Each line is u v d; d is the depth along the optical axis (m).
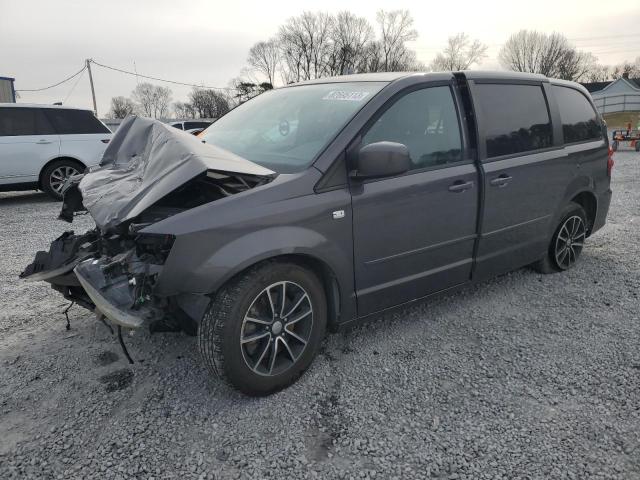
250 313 2.66
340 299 3.00
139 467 2.29
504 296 4.22
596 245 5.68
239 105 4.30
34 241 6.17
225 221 2.50
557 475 2.23
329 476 2.24
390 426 2.57
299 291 2.83
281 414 2.66
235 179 2.65
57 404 2.74
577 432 2.51
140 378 2.98
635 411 2.66
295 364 2.88
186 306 2.60
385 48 67.44
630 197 8.54
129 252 2.63
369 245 3.03
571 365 3.12
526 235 4.11
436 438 2.47
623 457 2.34
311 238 2.75
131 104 70.06
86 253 2.96
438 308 3.99
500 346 3.37
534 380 2.96
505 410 2.69
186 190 2.68
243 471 2.26
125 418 2.62
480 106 3.64
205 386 2.91
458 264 3.60
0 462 2.30
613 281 4.54
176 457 2.35
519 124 3.94
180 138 2.92
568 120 4.49
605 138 4.97
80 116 9.32
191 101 67.75
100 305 2.46
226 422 2.59
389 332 3.58
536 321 3.74
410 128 3.24
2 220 7.51
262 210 2.60
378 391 2.87
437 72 3.50
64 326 3.67
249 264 2.55
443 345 3.39
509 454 2.36
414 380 2.97
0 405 2.72
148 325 2.52
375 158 2.75
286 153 3.07
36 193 10.76
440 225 3.38
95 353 3.28
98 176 3.22
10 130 8.66
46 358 3.21
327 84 3.65
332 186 2.85
